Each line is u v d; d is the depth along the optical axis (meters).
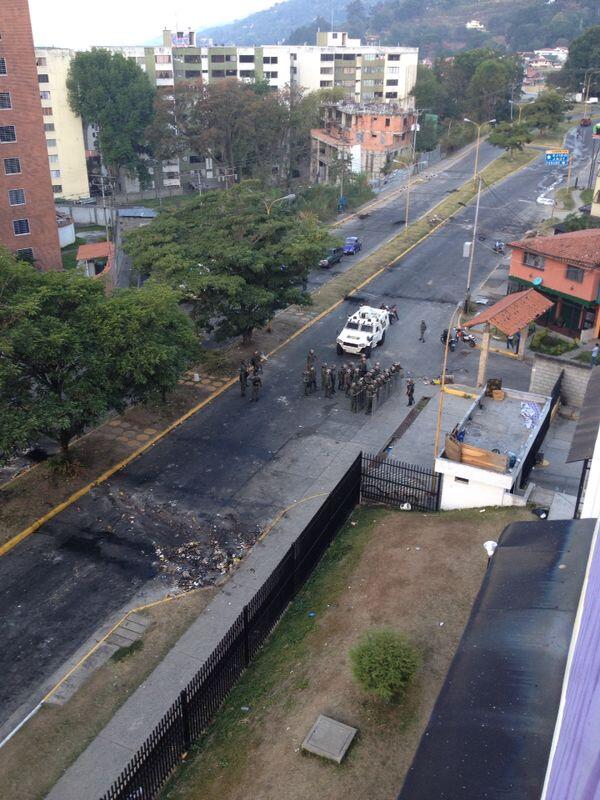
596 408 19.06
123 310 23.89
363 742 12.89
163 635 17.95
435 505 22.02
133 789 12.26
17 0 50.12
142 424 29.05
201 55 111.12
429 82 114.38
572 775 4.76
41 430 22.62
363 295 45.97
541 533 13.39
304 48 118.75
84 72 87.75
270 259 33.53
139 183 102.19
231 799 12.36
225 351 36.50
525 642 10.54
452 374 34.19
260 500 24.00
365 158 96.00
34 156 54.44
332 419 29.72
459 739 9.27
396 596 17.11
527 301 32.62
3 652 17.47
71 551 21.31
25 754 14.62
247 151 91.00
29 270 24.00
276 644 16.73
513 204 70.31
